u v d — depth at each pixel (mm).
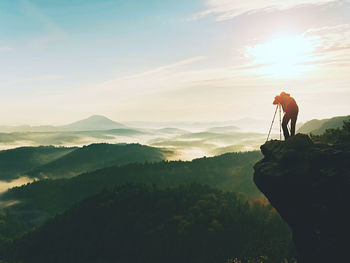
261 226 147125
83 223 190750
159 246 151250
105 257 159500
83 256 161500
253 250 111438
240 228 147500
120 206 197750
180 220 166125
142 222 178750
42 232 198125
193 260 134375
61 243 180750
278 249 69125
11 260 183250
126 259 151875
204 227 153250
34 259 170000
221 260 126000
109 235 172875
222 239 140375
